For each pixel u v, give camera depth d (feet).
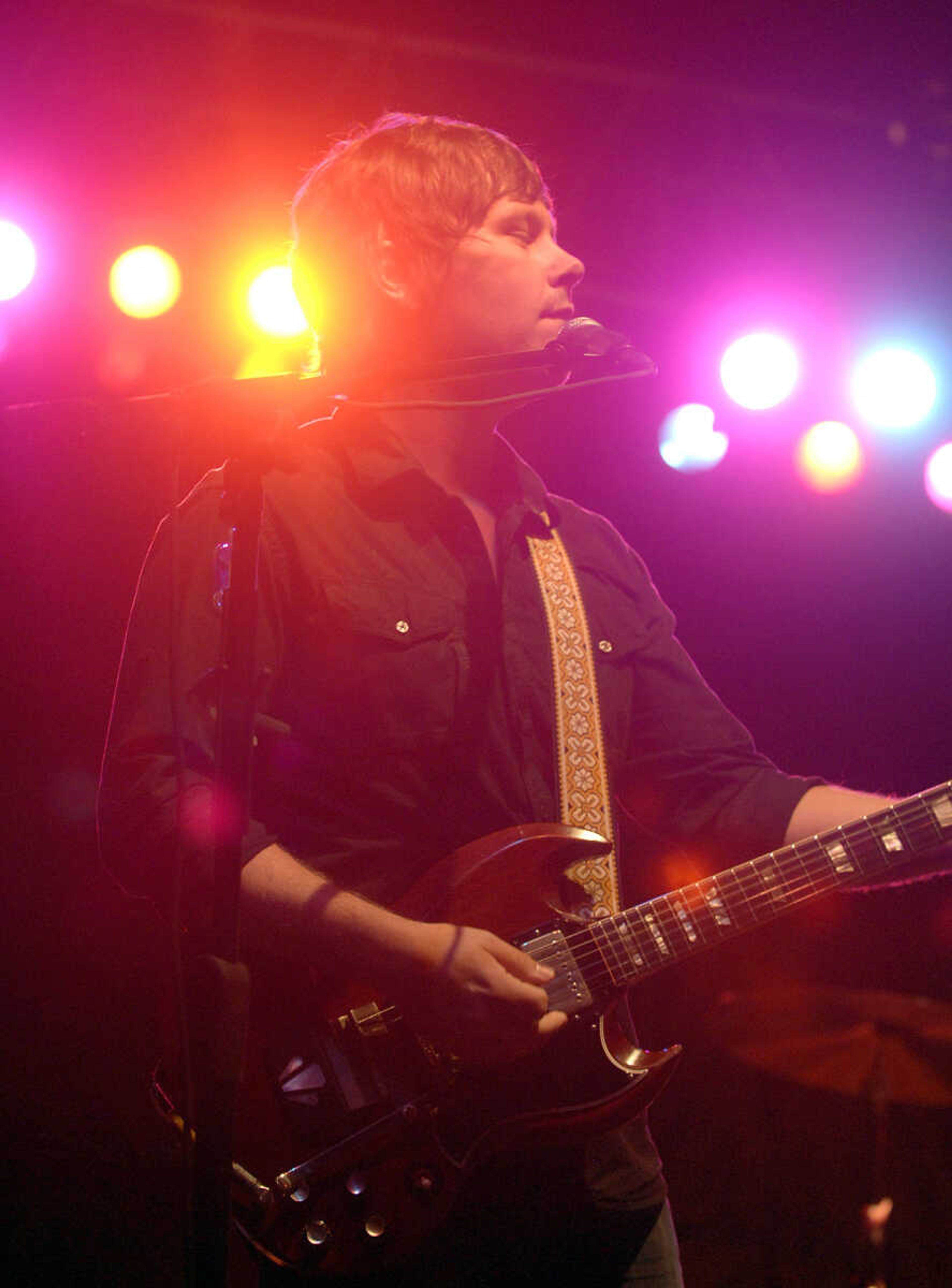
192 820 5.74
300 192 7.68
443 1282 6.18
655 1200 6.50
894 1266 15.56
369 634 6.44
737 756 7.25
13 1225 15.47
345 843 6.37
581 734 6.86
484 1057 5.98
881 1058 15.05
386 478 6.75
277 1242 6.10
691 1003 18.63
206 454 6.30
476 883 6.32
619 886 6.85
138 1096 16.48
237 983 5.09
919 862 6.97
